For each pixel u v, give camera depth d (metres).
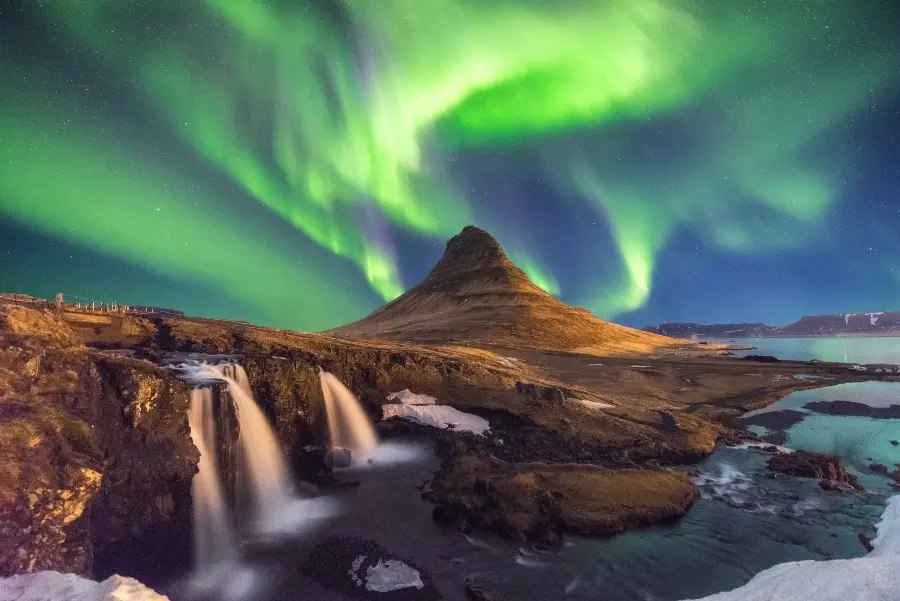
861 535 15.30
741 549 14.57
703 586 12.77
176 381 15.45
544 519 15.65
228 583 12.66
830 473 20.72
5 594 7.68
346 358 28.36
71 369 12.36
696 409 33.50
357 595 12.25
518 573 13.29
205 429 16.41
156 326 25.45
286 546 14.64
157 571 12.80
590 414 26.89
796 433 28.33
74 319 21.45
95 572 11.70
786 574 8.62
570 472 18.75
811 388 42.31
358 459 22.33
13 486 8.95
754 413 33.41
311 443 22.84
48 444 9.94
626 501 16.94
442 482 18.75
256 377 21.36
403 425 26.03
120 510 12.24
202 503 15.41
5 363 10.87
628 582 12.91
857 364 55.38
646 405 32.19
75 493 9.62
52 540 9.15
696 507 17.47
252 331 28.98
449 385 29.53
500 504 16.25
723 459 23.05
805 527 15.97
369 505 17.56
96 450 10.90
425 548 14.57
